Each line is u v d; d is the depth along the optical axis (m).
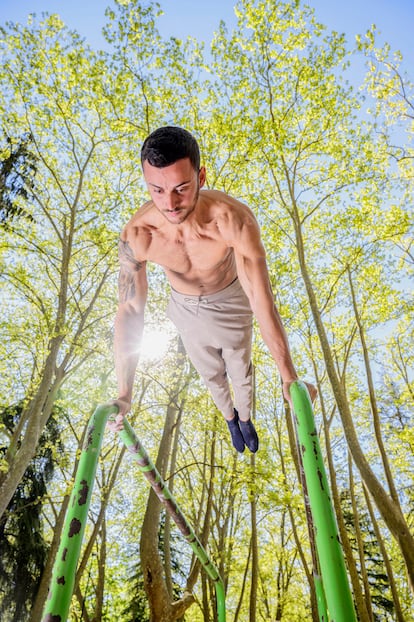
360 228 11.05
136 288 2.01
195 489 16.19
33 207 11.70
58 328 9.49
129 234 1.95
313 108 10.14
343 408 8.64
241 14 9.69
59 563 1.00
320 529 1.01
